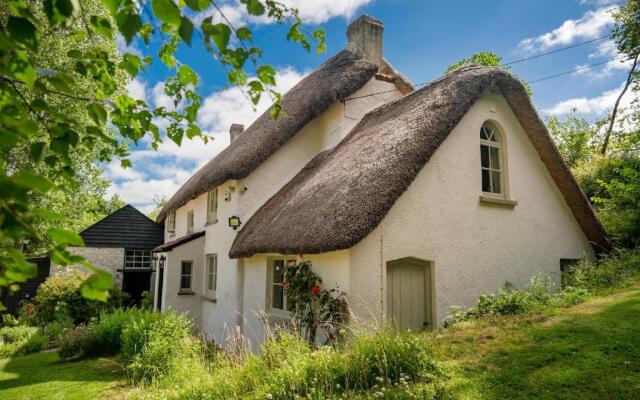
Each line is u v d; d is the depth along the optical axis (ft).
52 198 45.37
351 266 21.71
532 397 11.53
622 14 53.16
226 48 6.39
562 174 30.17
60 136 7.45
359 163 26.32
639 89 56.18
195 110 9.29
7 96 6.07
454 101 25.22
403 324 23.45
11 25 5.23
